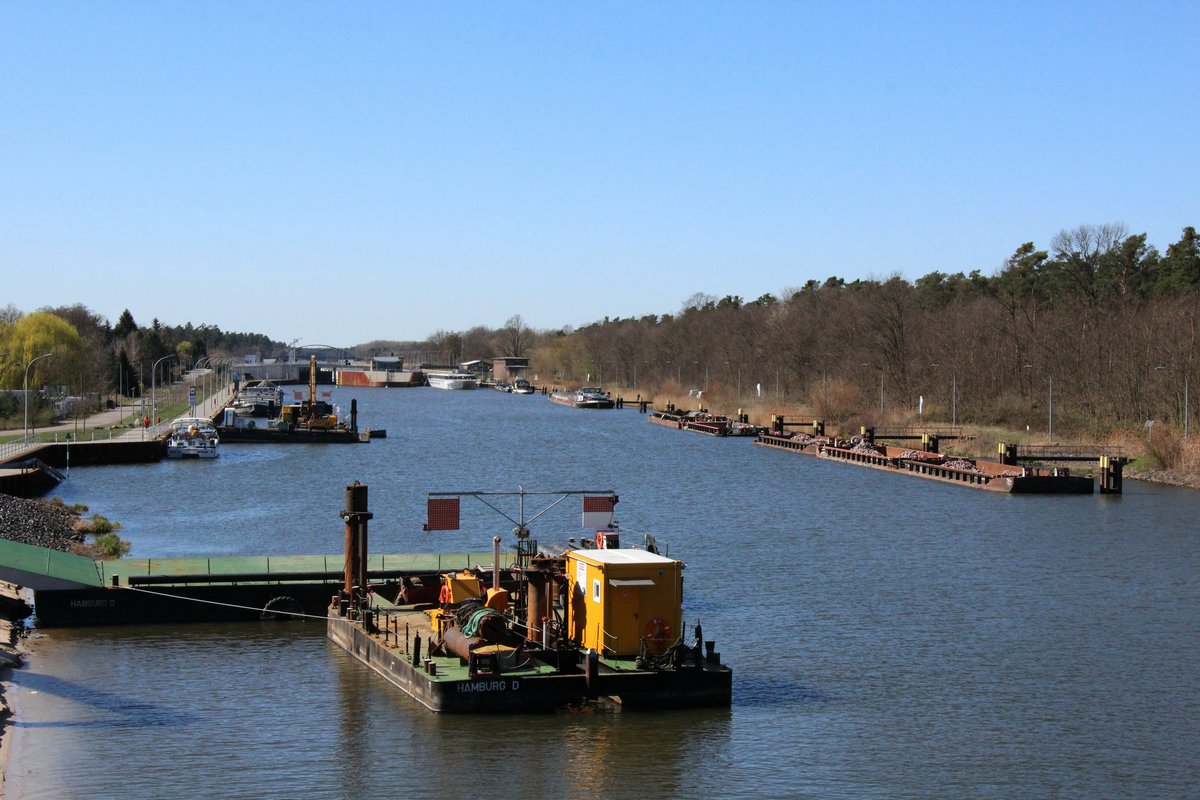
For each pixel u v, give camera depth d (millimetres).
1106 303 183375
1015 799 33250
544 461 138125
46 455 118188
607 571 39219
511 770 34406
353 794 32688
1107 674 45406
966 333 184125
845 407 181000
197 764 34656
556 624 41562
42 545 67438
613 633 39438
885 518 88750
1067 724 39531
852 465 134500
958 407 171750
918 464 122312
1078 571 66375
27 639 48406
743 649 48344
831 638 50375
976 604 57344
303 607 52906
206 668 44406
